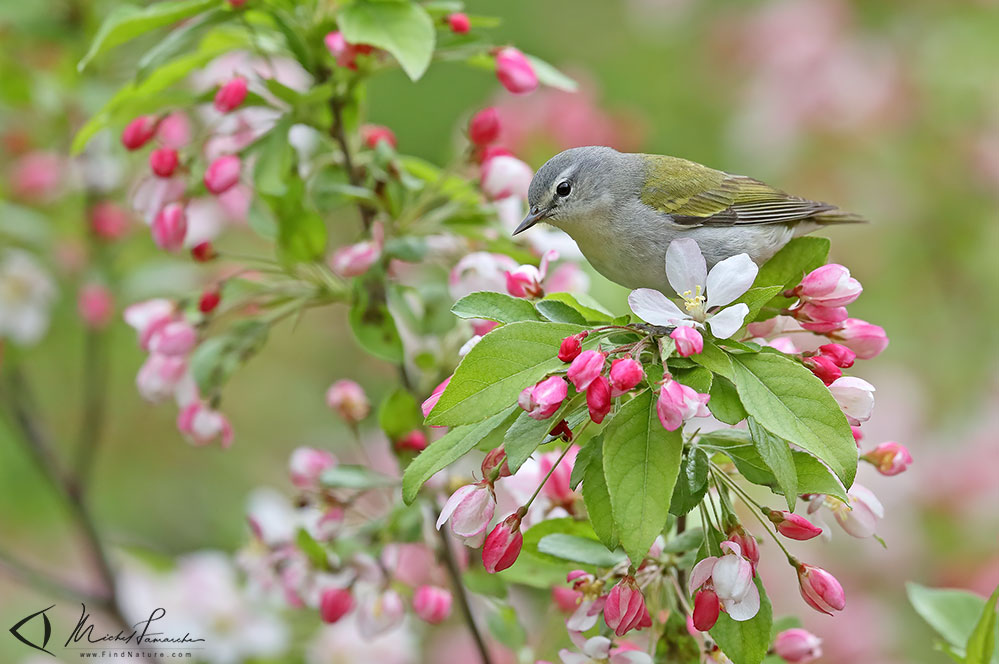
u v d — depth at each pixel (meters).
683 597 6.80
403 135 16.88
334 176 8.63
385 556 8.85
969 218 16.38
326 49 8.55
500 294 6.18
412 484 5.67
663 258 9.52
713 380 5.89
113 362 15.77
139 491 16.03
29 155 13.48
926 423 15.41
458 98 17.09
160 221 8.72
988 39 16.56
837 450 5.48
